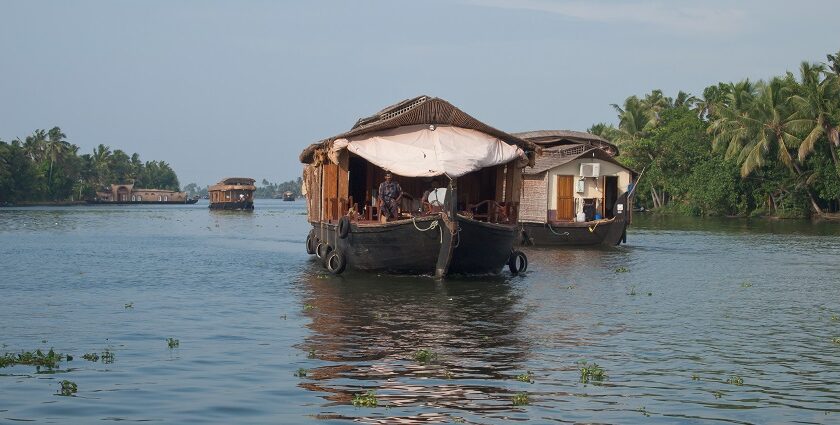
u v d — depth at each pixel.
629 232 48.88
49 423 9.66
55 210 108.88
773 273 25.72
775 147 66.94
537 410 10.40
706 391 11.34
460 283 22.38
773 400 10.94
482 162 22.67
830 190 63.25
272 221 74.50
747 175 67.31
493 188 26.64
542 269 26.41
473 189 27.25
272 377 11.90
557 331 15.52
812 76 61.78
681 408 10.54
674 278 24.14
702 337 15.06
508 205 25.11
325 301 19.06
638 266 27.67
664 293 20.81
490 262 23.06
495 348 13.95
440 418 10.05
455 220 21.45
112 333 15.12
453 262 22.59
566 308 18.20
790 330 15.82
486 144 23.53
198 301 19.20
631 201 37.41
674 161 77.44
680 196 79.25
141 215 89.06
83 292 20.81
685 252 33.56
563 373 12.26
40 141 147.25
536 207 36.47
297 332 15.27
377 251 22.84
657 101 90.44
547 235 36.22
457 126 24.03
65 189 146.62
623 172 37.25
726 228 53.56
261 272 25.88
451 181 21.62
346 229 23.05
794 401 10.90
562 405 10.62
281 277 24.30
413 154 22.61
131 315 17.16
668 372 12.39
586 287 21.83
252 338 14.70
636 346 14.23
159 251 35.16
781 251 34.28
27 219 72.44
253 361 12.88
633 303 19.06
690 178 74.00
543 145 41.44
